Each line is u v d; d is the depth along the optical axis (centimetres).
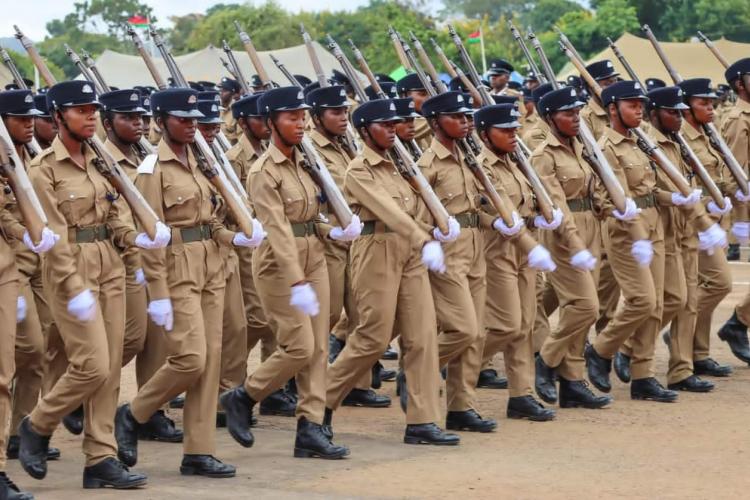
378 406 1478
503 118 1350
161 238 1083
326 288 1227
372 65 4312
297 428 1209
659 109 1559
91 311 1057
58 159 1071
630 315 1466
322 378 1214
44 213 1038
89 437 1091
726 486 1086
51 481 1128
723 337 1709
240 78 1678
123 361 1276
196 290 1138
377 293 1222
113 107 1198
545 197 1376
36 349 1234
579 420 1376
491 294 1345
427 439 1251
